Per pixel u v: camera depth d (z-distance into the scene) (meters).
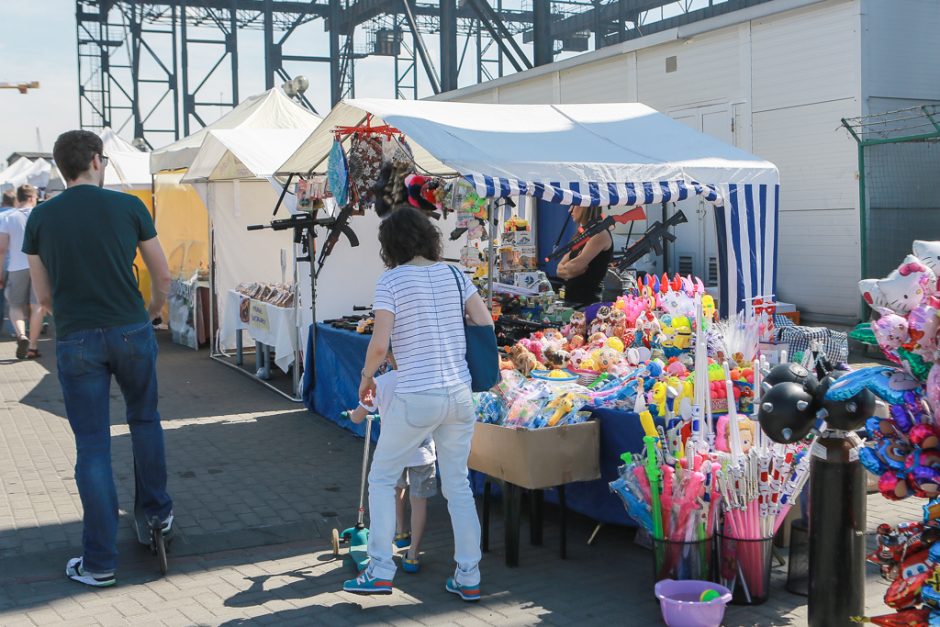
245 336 11.51
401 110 6.49
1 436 7.22
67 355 4.13
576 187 5.93
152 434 4.54
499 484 4.75
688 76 12.93
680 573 4.00
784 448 4.02
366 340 6.80
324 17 30.31
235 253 10.95
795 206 11.83
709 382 4.45
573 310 6.55
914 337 3.04
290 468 6.29
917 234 11.35
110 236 4.12
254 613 3.96
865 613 3.83
